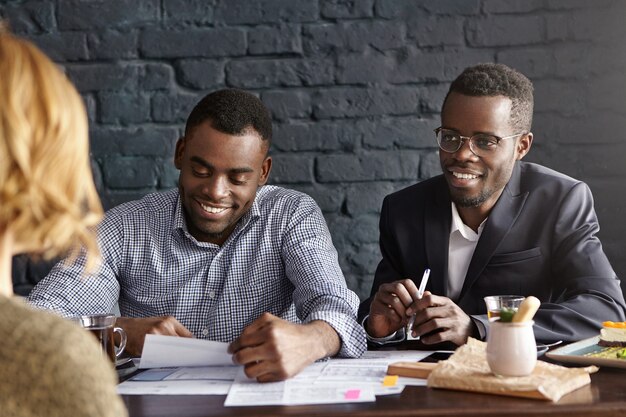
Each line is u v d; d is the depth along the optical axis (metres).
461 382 1.27
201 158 1.79
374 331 1.72
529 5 2.48
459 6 2.49
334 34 2.50
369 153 2.51
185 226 1.90
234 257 1.91
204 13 2.50
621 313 1.79
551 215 1.97
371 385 1.32
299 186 2.52
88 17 2.50
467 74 1.94
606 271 1.88
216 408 1.21
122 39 2.51
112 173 2.52
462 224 2.03
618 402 1.19
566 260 1.92
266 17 2.50
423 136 2.51
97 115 2.52
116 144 2.52
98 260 0.79
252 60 2.51
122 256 1.90
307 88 2.51
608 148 2.47
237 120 1.79
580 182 2.04
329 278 1.76
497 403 1.20
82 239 0.75
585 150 2.47
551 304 1.74
